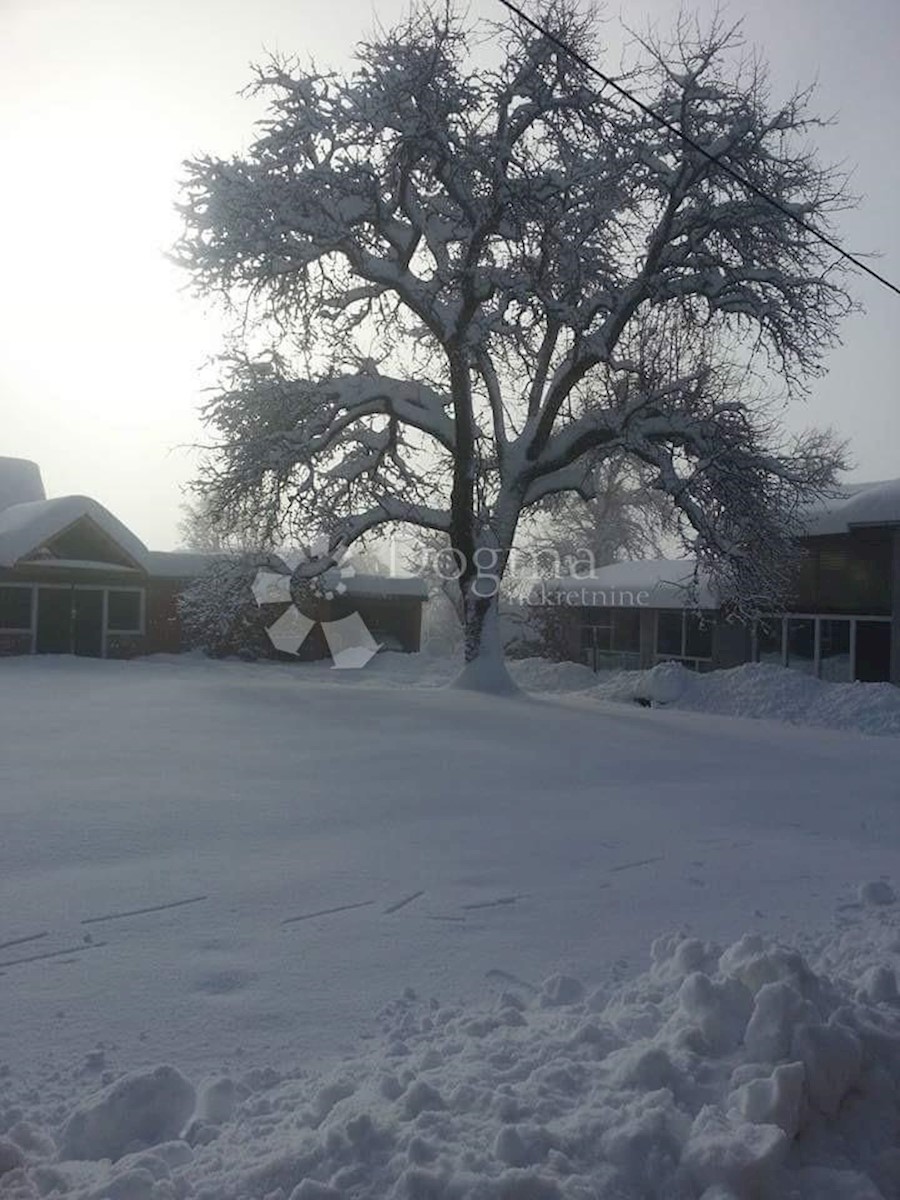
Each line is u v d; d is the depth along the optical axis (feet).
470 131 78.18
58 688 74.08
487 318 80.64
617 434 84.23
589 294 84.94
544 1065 15.07
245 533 97.19
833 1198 12.91
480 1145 12.85
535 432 88.28
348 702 69.97
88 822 32.58
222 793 38.09
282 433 83.76
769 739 62.28
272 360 87.56
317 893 26.32
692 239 83.82
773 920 25.25
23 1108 14.84
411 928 23.84
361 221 82.64
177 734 52.49
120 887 26.18
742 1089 13.82
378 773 43.96
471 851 31.19
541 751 52.60
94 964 20.98
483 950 22.52
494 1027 17.44
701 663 113.50
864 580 95.76
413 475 93.20
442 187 84.43
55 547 114.52
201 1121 14.25
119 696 69.00
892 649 90.43
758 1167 12.59
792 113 82.48
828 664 98.37
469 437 85.56
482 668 86.17
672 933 23.81
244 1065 16.62
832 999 15.96
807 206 82.84
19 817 32.83
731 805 40.09
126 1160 12.96
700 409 84.17
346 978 20.61
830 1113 14.28
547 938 23.44
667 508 117.50
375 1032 18.06
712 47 80.38
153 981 20.15
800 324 82.74
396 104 77.82
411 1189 11.84
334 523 87.30
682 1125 13.29
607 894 27.09
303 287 83.82
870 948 22.20
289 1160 12.57
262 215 78.89
